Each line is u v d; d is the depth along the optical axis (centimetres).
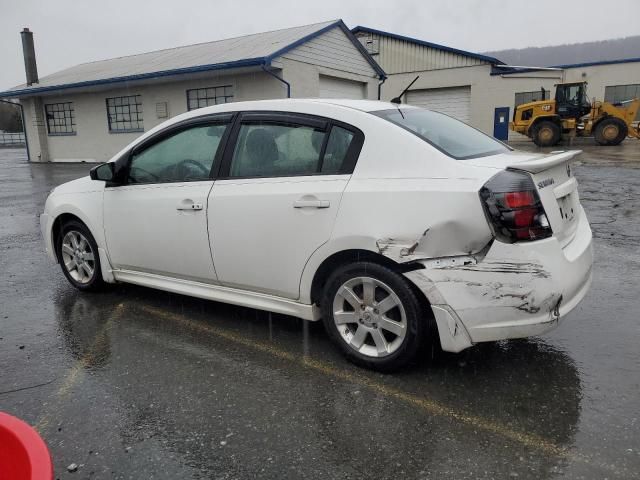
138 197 407
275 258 338
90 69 2391
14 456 130
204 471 232
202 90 1764
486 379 305
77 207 450
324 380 309
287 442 251
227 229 355
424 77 2686
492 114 2614
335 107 329
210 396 295
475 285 278
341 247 308
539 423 260
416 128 322
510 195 271
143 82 1838
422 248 284
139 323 403
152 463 238
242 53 1641
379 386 300
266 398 291
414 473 227
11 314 428
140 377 318
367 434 255
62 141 2242
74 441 256
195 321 405
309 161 329
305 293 334
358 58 1878
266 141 349
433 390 294
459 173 282
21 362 341
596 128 2173
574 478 221
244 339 370
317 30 1673
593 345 344
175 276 402
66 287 497
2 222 845
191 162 384
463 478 223
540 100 2409
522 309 274
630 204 838
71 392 302
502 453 238
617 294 433
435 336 313
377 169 303
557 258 279
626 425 256
